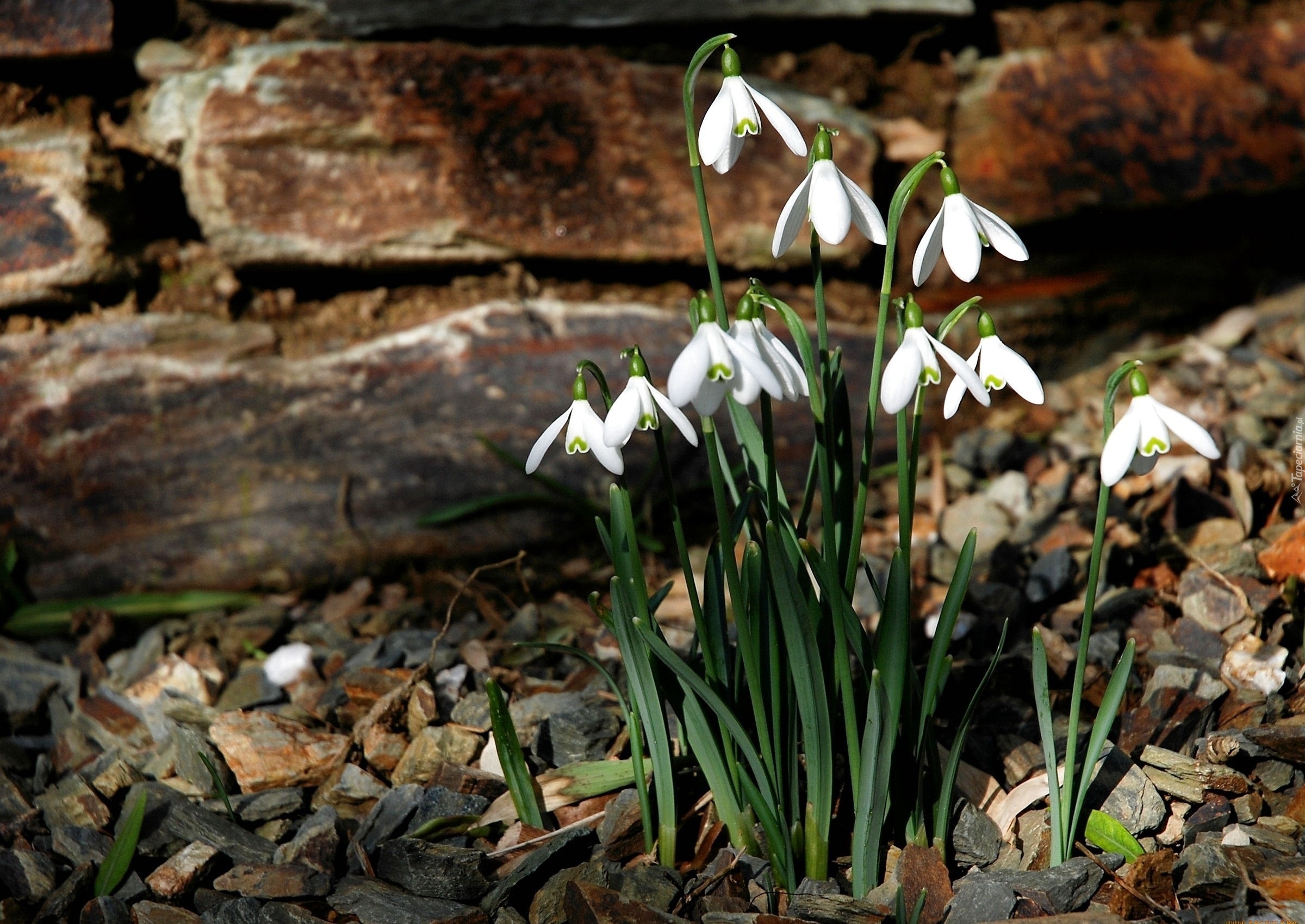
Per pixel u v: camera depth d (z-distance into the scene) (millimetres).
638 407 885
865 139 1430
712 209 1377
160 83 1256
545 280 1376
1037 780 979
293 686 1108
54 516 1214
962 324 1434
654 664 957
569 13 1357
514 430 1296
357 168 1286
